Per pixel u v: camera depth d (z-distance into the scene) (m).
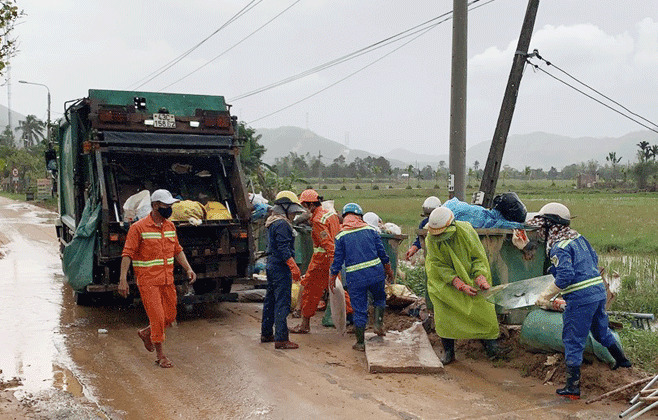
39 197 47.78
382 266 7.43
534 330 6.46
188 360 7.05
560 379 6.12
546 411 5.38
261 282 9.88
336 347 7.56
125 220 9.02
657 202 49.34
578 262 5.67
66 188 12.06
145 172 10.27
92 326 8.77
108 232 8.75
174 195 10.18
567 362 5.68
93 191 9.36
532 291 6.40
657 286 11.56
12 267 14.60
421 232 7.92
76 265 8.96
